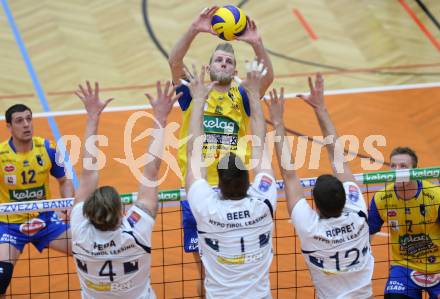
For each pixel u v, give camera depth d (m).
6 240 20.28
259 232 14.62
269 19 41.88
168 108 15.17
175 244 24.09
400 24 41.56
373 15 42.38
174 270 22.92
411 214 18.78
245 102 19.27
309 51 38.78
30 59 38.03
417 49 39.12
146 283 15.11
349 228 14.88
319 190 14.66
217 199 14.62
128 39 39.91
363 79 36.12
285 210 25.64
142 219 14.44
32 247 24.50
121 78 36.41
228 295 14.61
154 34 40.34
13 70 36.91
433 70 36.97
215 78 18.98
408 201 18.75
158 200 16.19
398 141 30.70
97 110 15.23
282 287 21.86
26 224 20.61
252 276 14.63
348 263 15.00
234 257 14.52
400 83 35.69
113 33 40.53
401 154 19.09
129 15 42.25
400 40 39.91
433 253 18.89
